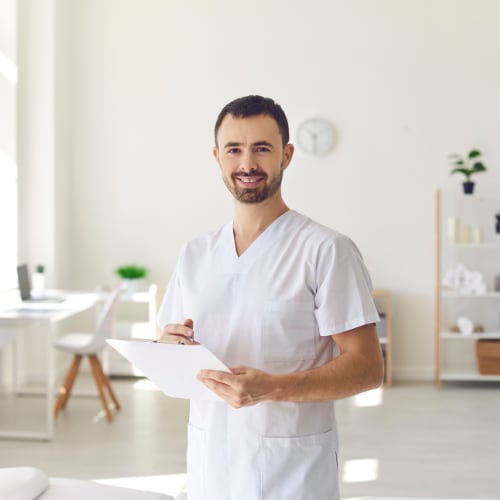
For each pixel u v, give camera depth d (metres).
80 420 4.77
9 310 4.54
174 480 3.64
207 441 1.53
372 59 5.94
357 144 5.98
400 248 6.00
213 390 1.35
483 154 5.93
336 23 5.96
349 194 6.00
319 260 1.49
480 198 5.71
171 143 6.10
